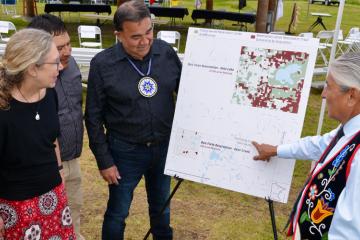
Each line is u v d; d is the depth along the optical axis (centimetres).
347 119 155
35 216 196
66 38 223
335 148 158
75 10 1422
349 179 144
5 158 186
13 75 178
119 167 252
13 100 182
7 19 1478
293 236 171
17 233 193
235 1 2784
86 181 418
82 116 252
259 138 226
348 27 1758
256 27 970
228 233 340
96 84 238
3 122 178
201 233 339
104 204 376
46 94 197
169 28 1487
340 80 149
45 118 194
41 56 179
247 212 374
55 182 204
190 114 240
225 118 233
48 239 205
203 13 1462
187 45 240
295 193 414
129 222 349
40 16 221
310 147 200
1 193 191
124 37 224
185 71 240
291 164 223
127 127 242
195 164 242
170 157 247
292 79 218
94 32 898
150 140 247
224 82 232
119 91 235
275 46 221
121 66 235
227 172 236
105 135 250
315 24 1562
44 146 195
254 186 231
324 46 883
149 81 238
